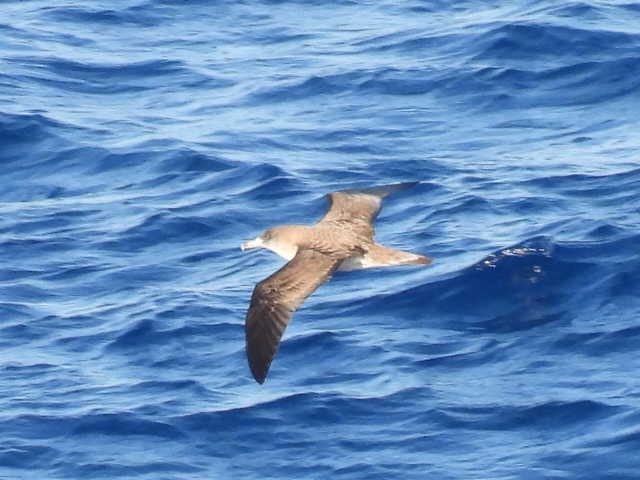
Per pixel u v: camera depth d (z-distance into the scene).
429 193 46.75
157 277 42.41
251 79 59.00
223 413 34.03
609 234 41.66
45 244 44.88
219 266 42.88
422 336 37.09
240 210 46.53
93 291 41.66
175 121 55.03
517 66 57.31
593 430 32.22
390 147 51.53
